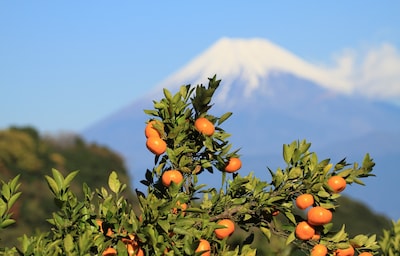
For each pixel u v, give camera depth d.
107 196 5.45
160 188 5.65
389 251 6.10
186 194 5.64
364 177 5.63
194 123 5.64
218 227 5.25
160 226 5.04
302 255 5.94
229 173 5.77
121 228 5.16
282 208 5.53
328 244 5.53
